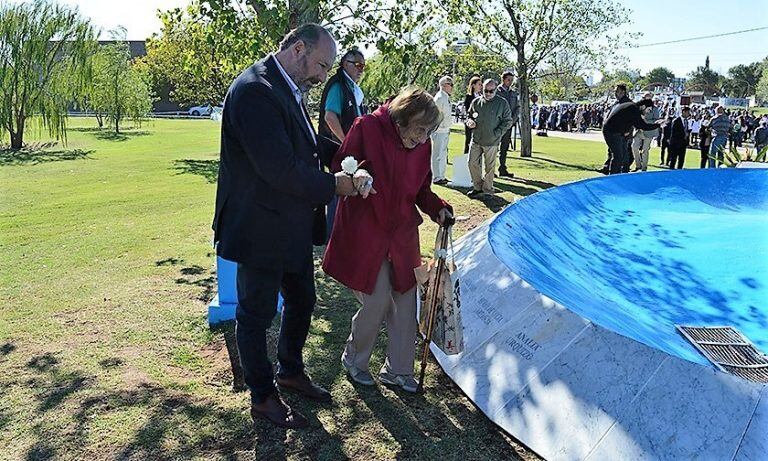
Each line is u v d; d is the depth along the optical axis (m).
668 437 2.51
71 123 35.91
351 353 3.40
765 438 2.39
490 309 3.58
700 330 4.27
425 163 3.13
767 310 4.77
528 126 16.70
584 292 4.30
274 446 2.83
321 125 5.38
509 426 2.95
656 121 12.89
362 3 8.05
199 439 2.86
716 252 6.05
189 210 8.54
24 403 3.14
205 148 19.69
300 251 2.88
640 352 2.77
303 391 3.24
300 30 2.78
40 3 19.61
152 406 3.12
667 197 8.10
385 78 17.98
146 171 13.31
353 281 3.10
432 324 3.11
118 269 5.53
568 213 6.55
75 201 9.37
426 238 6.66
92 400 3.17
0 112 19.09
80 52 20.44
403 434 2.95
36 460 2.68
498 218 4.70
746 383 2.55
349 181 2.80
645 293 4.98
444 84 10.07
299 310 3.15
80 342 3.89
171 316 4.32
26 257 5.96
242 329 2.90
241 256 2.77
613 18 17.41
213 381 3.40
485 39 16.94
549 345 3.10
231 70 9.05
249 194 2.74
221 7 7.57
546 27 16.50
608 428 2.64
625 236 6.47
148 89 33.69
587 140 25.14
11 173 12.99
